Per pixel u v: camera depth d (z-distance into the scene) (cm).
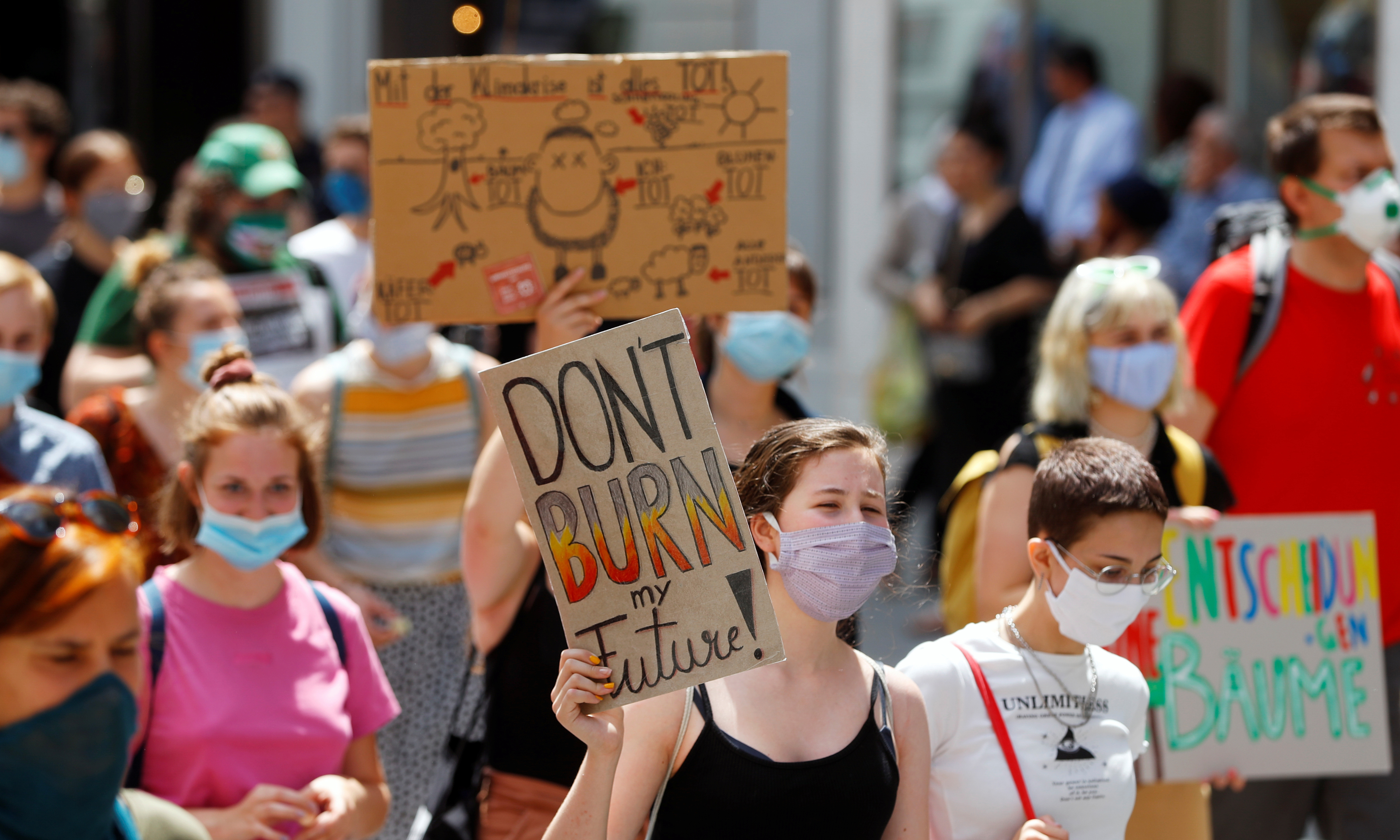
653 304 966
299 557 1201
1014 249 2152
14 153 2039
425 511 1253
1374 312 1165
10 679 542
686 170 963
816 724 711
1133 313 1037
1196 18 2661
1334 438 1145
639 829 704
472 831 975
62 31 3281
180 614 841
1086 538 793
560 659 915
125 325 1440
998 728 797
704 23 2909
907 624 1925
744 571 683
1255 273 1160
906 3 2750
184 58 3166
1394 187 1115
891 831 736
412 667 1241
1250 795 1130
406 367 1253
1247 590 1023
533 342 1535
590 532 688
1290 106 2600
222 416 862
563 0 2970
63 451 1068
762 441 761
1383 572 1144
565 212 958
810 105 2814
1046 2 2734
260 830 784
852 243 2797
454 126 948
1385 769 1021
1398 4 2408
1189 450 1082
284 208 1517
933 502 2227
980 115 2525
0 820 547
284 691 843
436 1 2981
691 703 705
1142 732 848
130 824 600
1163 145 2488
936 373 2188
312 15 3009
